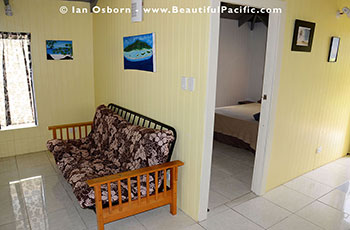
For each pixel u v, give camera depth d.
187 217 2.54
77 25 4.26
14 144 4.05
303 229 2.40
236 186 3.19
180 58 2.40
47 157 4.02
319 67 3.20
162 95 2.72
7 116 3.98
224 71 6.46
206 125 2.24
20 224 2.40
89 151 3.28
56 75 4.23
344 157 4.20
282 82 2.78
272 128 2.83
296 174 3.42
